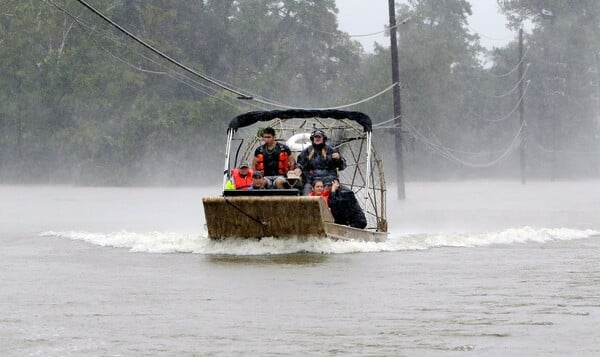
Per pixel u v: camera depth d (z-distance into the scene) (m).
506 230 61.44
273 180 49.34
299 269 39.06
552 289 32.97
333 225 46.75
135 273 38.22
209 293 32.44
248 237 47.44
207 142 179.50
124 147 179.00
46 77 181.75
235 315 27.92
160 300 30.84
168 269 39.47
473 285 34.06
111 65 176.25
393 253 45.91
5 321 27.08
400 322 26.62
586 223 71.50
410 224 70.94
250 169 49.34
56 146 185.38
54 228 67.06
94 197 125.56
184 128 178.25
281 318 27.39
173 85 182.88
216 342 24.11
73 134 180.38
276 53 198.12
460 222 73.38
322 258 43.41
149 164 179.75
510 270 38.66
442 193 138.50
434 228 66.38
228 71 199.12
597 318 27.00
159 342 24.16
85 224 71.19
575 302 29.97
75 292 32.78
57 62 179.25
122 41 177.62
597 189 157.62
